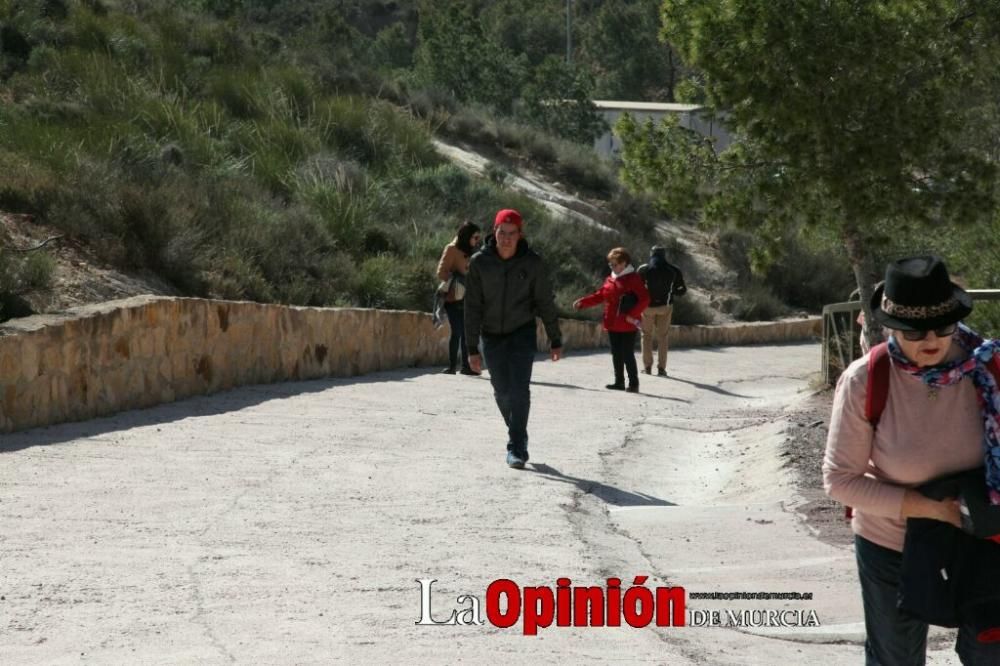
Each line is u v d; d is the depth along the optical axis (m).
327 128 28.59
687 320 29.89
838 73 12.73
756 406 16.48
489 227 27.61
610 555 7.21
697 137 14.22
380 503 8.34
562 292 26.48
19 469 8.75
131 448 9.86
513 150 37.56
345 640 5.38
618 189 36.44
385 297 19.98
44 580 6.06
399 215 25.39
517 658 5.26
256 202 21.00
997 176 13.42
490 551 7.14
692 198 14.05
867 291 13.90
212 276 16.56
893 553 3.97
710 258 35.06
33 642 5.15
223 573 6.36
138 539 6.97
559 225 30.45
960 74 13.09
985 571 3.77
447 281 17.38
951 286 3.78
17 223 14.84
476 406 13.93
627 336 17.22
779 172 13.55
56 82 24.59
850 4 12.63
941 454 3.82
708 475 10.90
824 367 17.25
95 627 5.38
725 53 12.85
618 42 77.50
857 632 5.79
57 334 10.86
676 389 18.33
